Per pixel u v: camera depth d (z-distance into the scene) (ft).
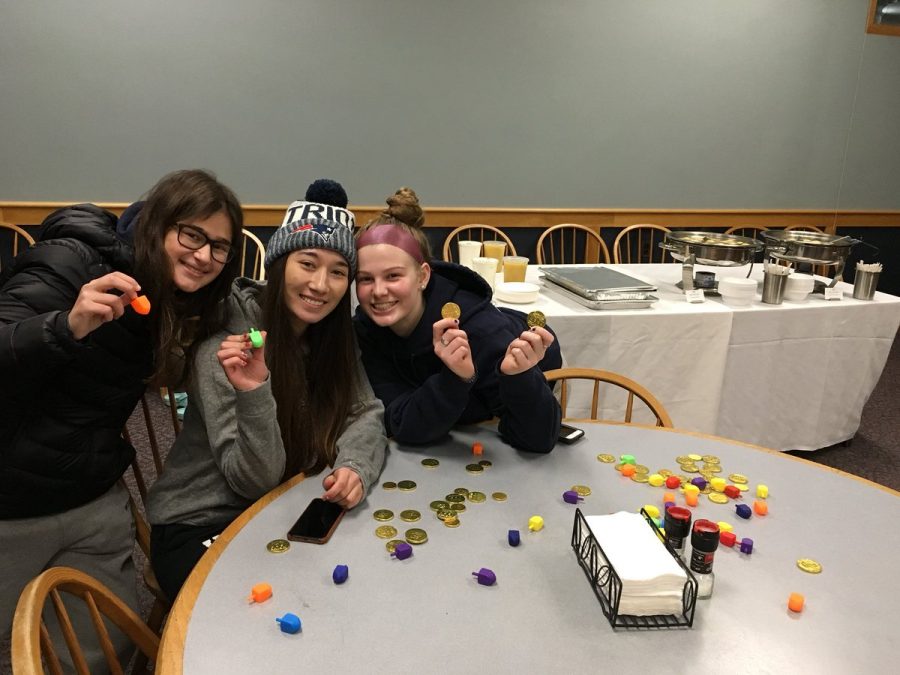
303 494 3.83
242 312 4.38
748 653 2.63
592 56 13.14
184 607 2.79
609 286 8.09
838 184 15.24
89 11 10.99
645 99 13.65
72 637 2.70
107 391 3.93
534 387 4.14
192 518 4.28
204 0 11.34
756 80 14.05
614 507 3.73
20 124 11.26
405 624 2.74
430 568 3.13
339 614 2.79
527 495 3.84
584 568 3.12
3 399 3.44
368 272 4.37
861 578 3.12
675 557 2.92
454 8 12.30
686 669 2.54
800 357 8.66
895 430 10.50
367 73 12.33
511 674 2.49
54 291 3.53
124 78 11.42
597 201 14.12
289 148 12.43
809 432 9.15
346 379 4.50
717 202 14.73
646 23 13.16
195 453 4.31
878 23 14.17
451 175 13.28
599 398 8.02
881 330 9.01
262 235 12.71
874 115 14.87
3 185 11.48
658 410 5.45
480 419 5.03
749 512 3.61
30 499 3.88
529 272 9.95
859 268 9.02
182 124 11.87
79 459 3.93
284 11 11.68
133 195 12.05
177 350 4.05
